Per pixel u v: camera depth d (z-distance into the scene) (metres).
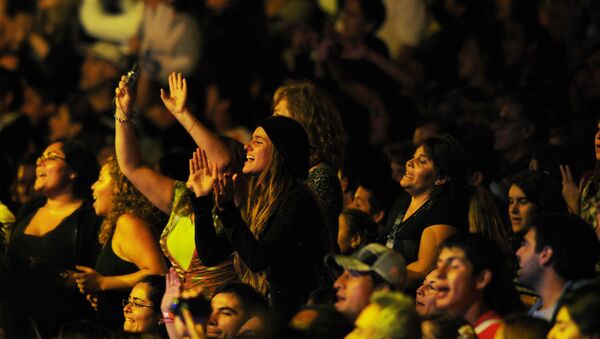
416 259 15.60
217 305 13.47
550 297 13.02
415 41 28.31
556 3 27.05
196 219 14.28
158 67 30.27
